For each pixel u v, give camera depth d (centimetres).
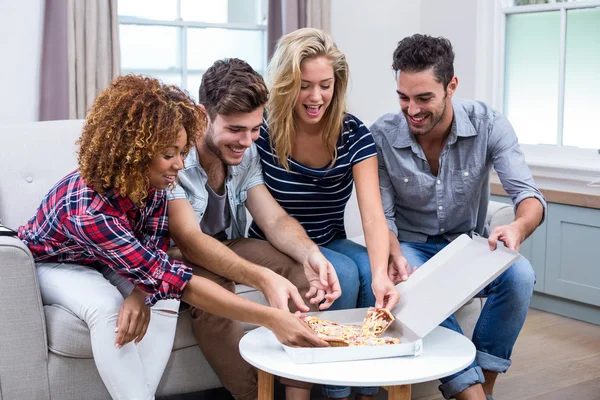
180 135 174
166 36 400
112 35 356
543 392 260
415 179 248
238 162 214
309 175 234
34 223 210
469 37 421
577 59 383
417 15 455
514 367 285
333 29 430
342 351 169
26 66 346
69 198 187
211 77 208
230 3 416
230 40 419
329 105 229
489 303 229
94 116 176
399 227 262
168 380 227
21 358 203
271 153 234
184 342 226
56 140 256
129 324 191
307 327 175
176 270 184
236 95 201
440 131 240
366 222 226
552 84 396
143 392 197
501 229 216
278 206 235
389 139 250
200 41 410
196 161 222
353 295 226
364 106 448
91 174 178
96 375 212
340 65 224
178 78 407
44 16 342
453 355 174
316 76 218
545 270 354
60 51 344
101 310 194
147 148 170
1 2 337
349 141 237
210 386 234
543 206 234
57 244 204
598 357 296
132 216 193
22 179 248
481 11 415
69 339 203
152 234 204
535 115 406
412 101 226
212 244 205
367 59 444
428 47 223
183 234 209
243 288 233
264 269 198
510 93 418
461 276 189
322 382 158
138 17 391
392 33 450
